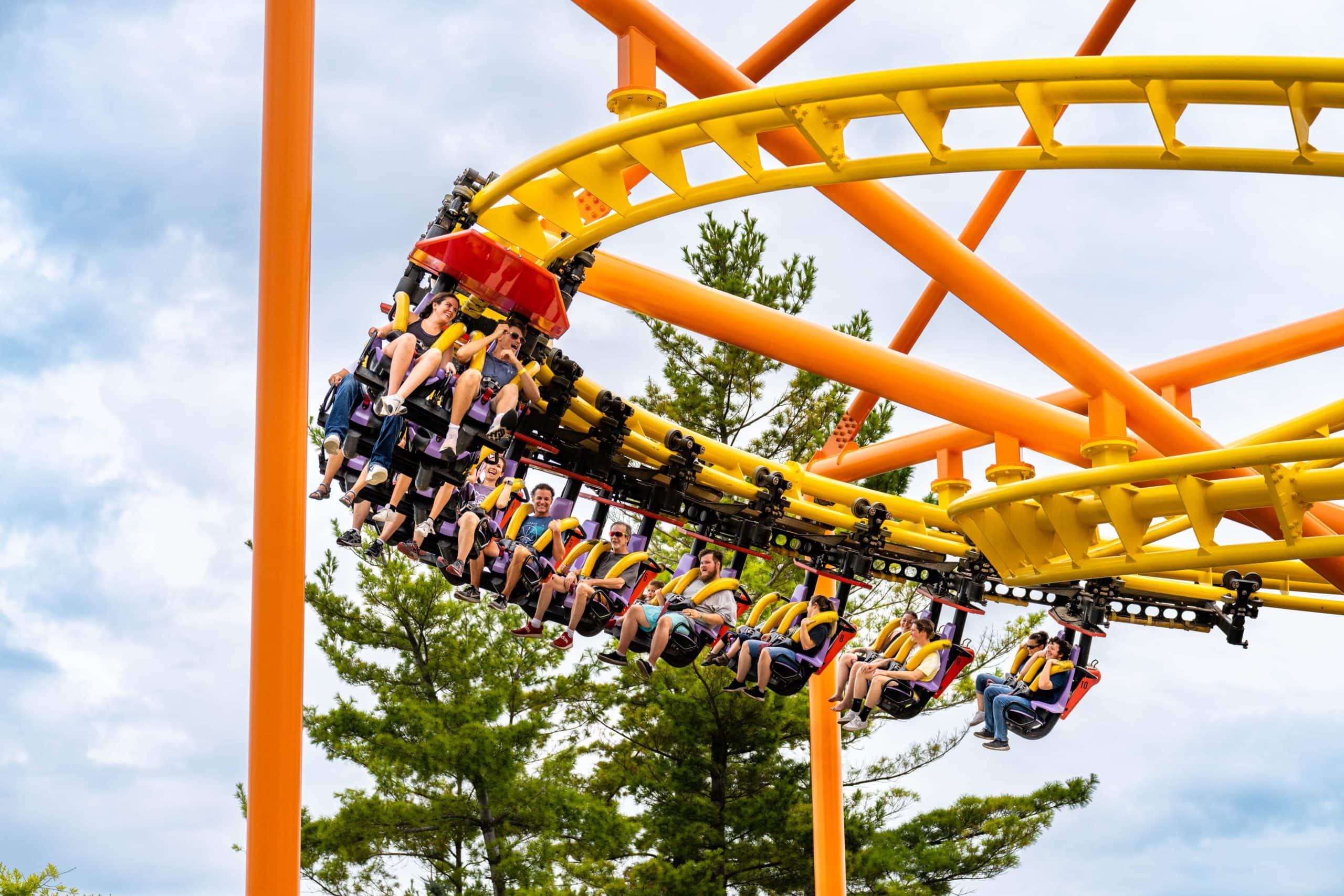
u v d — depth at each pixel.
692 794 29.44
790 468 17.81
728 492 16.89
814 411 32.25
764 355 14.62
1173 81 9.41
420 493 13.86
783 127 10.35
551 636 30.23
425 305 12.66
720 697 28.75
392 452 12.59
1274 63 8.83
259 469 10.70
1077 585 18.58
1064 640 18.84
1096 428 13.55
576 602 15.70
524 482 15.94
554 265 12.73
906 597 31.16
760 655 16.78
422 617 29.67
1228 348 15.97
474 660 29.67
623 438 15.40
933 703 31.30
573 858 29.80
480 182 12.57
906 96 9.82
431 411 12.53
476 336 12.69
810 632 16.89
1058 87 9.72
